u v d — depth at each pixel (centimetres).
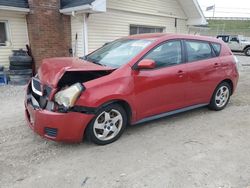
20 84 830
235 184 282
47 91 344
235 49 2373
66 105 326
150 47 401
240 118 496
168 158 336
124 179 289
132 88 375
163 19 1191
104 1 819
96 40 966
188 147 368
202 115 509
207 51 494
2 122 463
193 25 1326
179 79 432
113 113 371
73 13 857
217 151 358
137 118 397
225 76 520
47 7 882
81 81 359
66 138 338
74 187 275
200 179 290
